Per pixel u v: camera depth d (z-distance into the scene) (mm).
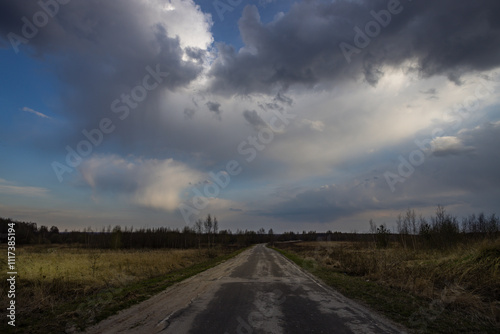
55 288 10227
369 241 31297
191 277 14336
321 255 27062
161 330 5664
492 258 10969
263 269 18156
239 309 7391
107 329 5816
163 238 62469
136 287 11273
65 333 5660
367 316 6719
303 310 7289
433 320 6445
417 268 12320
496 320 6641
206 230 50094
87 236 61344
